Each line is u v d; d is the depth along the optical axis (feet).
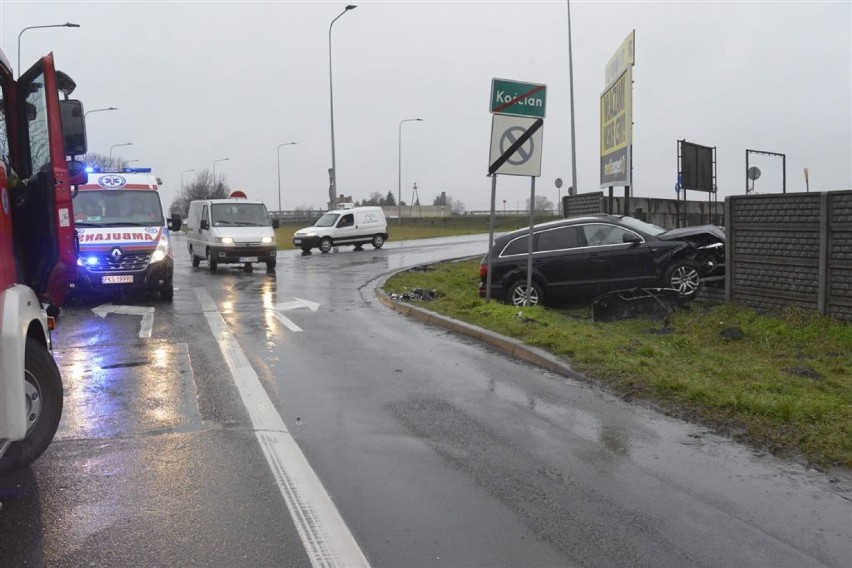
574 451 17.97
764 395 20.83
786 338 30.53
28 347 16.66
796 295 33.30
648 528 13.73
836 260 31.17
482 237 155.22
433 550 12.88
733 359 26.94
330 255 101.40
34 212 18.34
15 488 15.66
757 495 15.20
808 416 19.16
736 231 36.27
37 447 16.76
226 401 22.70
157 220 50.39
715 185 66.74
